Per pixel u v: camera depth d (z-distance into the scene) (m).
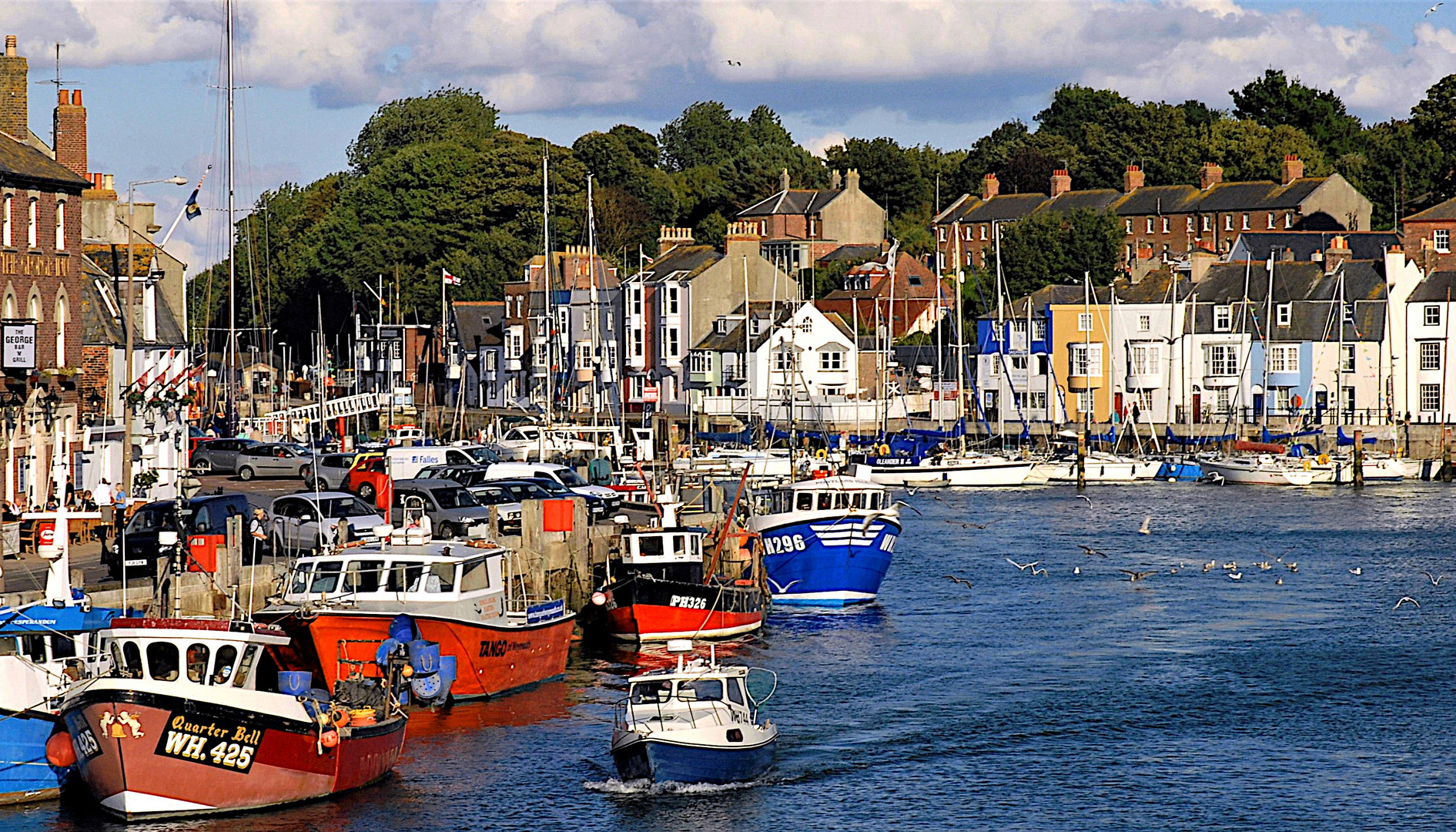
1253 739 57.25
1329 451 160.00
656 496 84.38
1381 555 101.44
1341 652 71.12
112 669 46.47
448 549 58.84
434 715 57.81
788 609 80.69
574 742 54.88
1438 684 65.06
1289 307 181.50
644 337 196.88
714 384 190.62
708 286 195.38
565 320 196.12
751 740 51.34
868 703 61.50
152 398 93.25
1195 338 184.50
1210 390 183.88
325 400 188.00
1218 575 92.75
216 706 45.06
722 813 49.06
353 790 49.03
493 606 59.34
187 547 61.91
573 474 101.75
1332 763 54.44
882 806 50.00
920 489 148.25
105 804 45.09
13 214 80.69
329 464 111.25
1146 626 76.81
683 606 70.94
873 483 83.06
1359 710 61.03
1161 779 52.78
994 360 191.25
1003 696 62.66
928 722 58.97
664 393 194.38
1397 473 152.62
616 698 60.56
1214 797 51.03
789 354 185.38
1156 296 186.75
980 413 176.50
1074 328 189.12
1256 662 69.00
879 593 85.88
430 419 191.88
